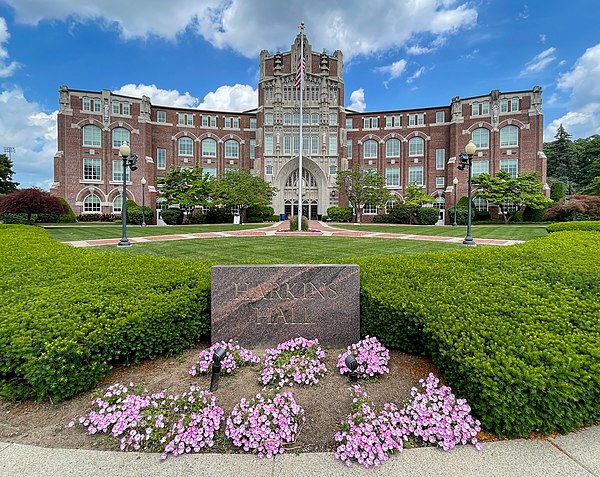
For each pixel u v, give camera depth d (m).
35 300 4.25
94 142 43.91
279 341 4.64
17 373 3.31
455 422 2.92
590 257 7.08
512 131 43.06
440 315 3.86
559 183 43.44
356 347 4.33
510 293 4.52
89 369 3.51
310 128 49.66
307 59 49.28
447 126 47.44
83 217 41.06
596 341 3.22
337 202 49.81
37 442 2.87
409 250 14.15
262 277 4.60
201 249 14.45
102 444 2.86
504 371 2.82
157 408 3.15
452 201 44.72
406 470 2.54
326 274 4.63
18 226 17.69
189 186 44.00
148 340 4.11
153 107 48.34
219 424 2.99
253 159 52.62
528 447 2.74
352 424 2.91
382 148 50.25
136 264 6.61
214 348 4.15
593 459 2.60
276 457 2.69
